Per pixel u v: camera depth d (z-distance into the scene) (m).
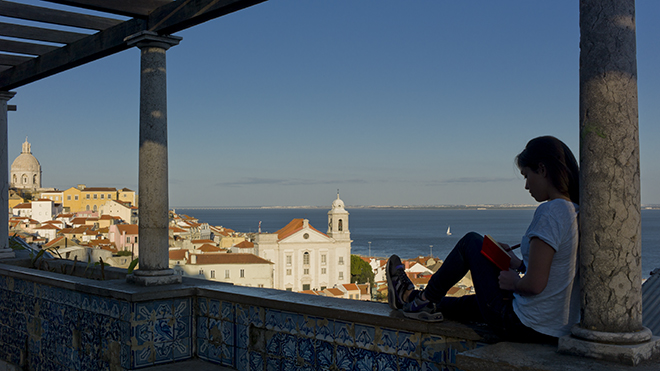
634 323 2.08
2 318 5.95
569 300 2.23
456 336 2.59
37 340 5.32
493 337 2.45
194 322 4.39
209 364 4.20
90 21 4.80
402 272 3.02
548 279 2.23
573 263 2.22
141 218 4.52
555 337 2.28
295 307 3.42
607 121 2.06
